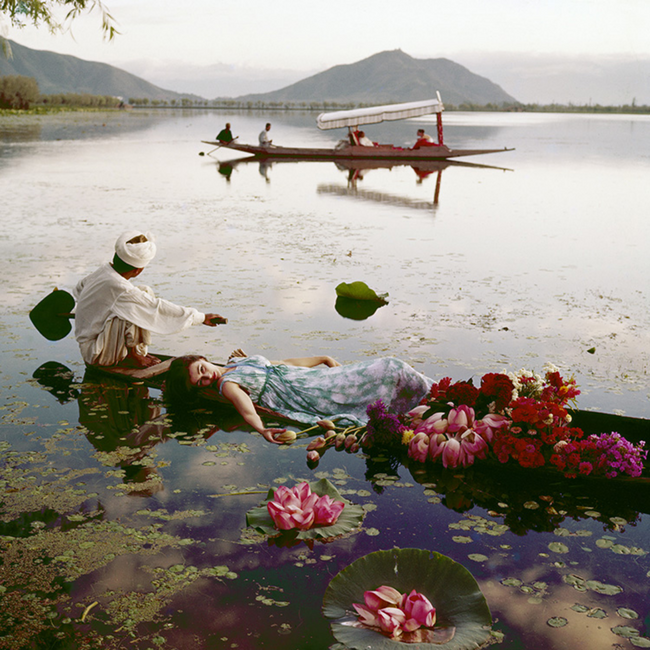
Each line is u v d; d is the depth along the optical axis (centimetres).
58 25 554
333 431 389
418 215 1236
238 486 330
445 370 471
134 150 2853
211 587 249
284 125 5566
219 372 431
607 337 545
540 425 339
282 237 1004
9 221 1111
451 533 289
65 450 366
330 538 284
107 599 242
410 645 214
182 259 843
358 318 600
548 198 1482
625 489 331
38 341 548
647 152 2914
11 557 267
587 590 249
